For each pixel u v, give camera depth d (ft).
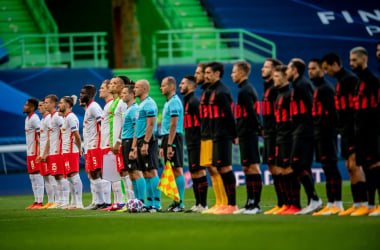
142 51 292.81
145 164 113.91
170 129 111.04
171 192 110.32
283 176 99.19
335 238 65.36
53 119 141.08
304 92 95.25
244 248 60.95
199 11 287.07
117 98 122.72
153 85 254.88
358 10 281.95
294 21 278.67
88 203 155.53
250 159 100.22
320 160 95.09
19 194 212.84
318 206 97.55
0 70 239.91
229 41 271.28
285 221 83.51
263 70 102.58
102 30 291.99
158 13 283.59
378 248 59.16
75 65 251.60
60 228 86.99
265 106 102.47
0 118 235.61
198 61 254.68
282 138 98.37
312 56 273.54
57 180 142.20
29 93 239.50
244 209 102.17
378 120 89.10
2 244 71.67
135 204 113.60
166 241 67.77
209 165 106.22
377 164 89.56
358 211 89.25
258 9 280.72
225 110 101.55
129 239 70.85
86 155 131.13
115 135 121.39
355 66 89.56
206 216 97.14
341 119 92.89
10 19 278.67
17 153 220.23
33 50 269.85
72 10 291.99
